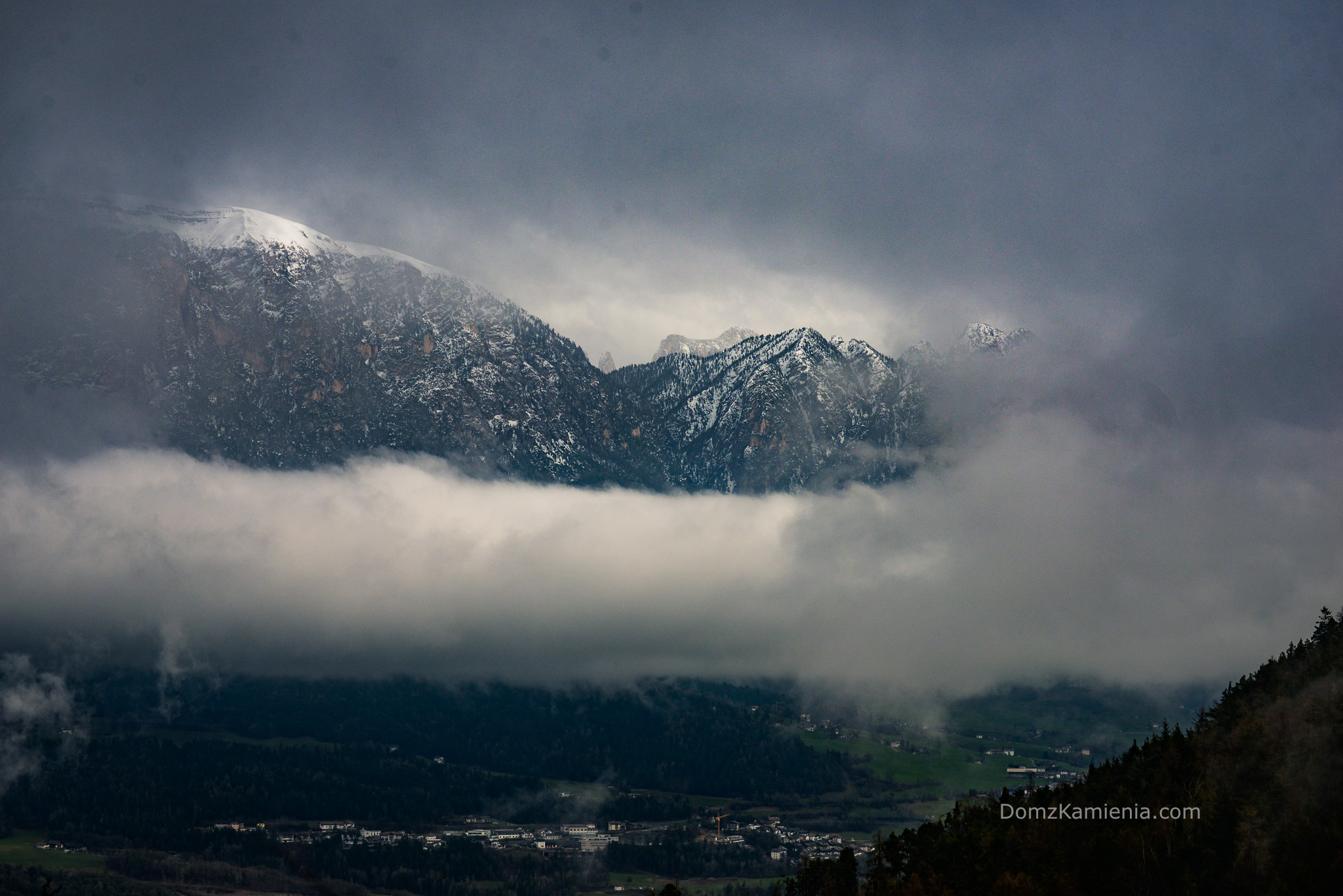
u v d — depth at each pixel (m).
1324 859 160.75
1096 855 175.75
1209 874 169.12
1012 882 167.00
